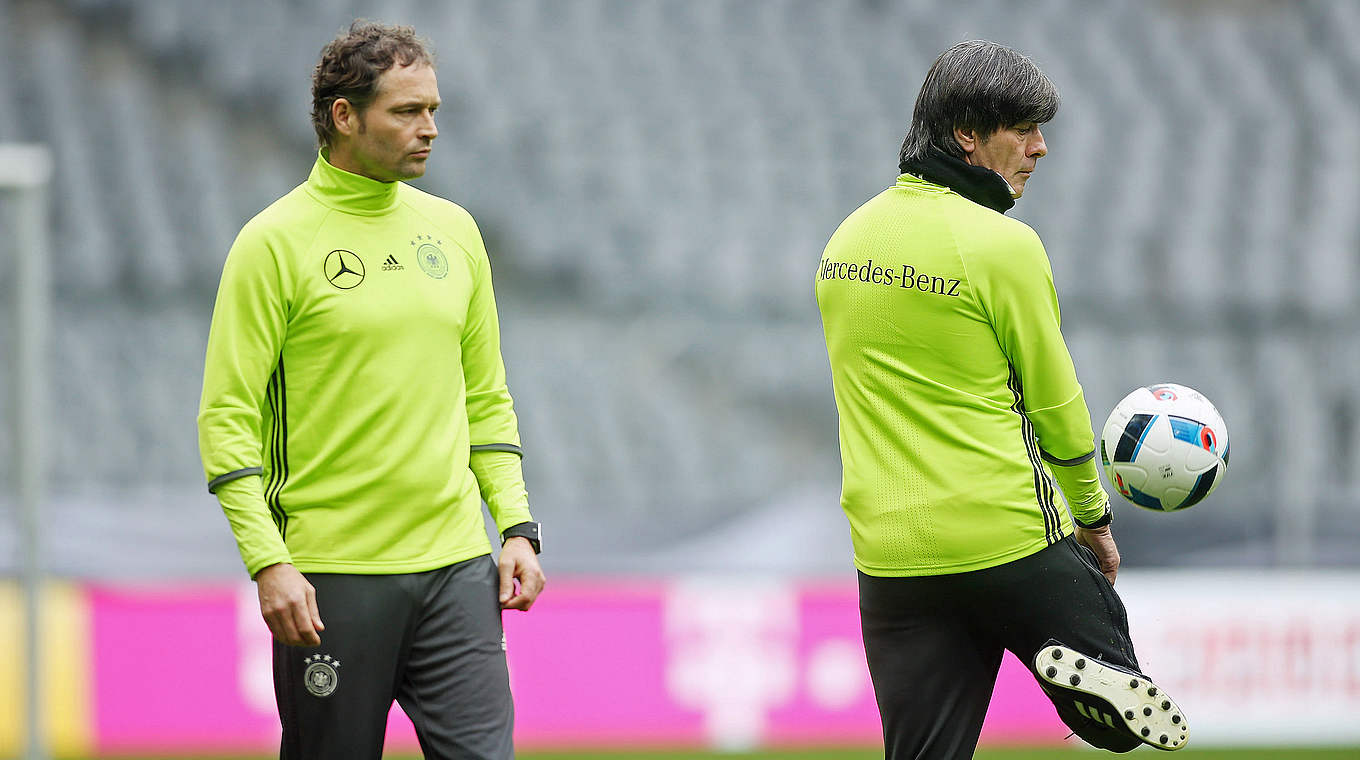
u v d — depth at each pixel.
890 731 10.88
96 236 41.50
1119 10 49.59
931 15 49.44
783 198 43.75
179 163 44.16
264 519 10.03
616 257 41.62
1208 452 11.16
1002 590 10.23
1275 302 40.66
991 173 10.26
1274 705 25.95
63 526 24.77
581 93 46.16
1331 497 30.28
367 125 10.26
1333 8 49.44
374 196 10.60
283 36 47.34
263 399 10.34
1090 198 43.44
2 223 33.00
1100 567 11.27
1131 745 10.34
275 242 10.25
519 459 11.61
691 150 44.88
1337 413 37.19
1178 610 26.05
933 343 10.23
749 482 35.53
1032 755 25.75
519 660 25.28
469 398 11.44
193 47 46.88
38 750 22.05
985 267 10.07
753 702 25.62
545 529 25.92
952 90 10.31
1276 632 26.12
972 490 10.16
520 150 44.22
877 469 10.49
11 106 44.97
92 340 37.12
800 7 49.44
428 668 10.73
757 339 38.75
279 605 9.92
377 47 10.24
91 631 24.14
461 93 45.62
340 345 10.34
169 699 24.23
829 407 37.25
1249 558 26.36
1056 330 10.25
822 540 26.73
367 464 10.41
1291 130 45.78
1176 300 40.66
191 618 24.41
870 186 44.44
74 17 47.31
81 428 34.66
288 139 45.41
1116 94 46.59
